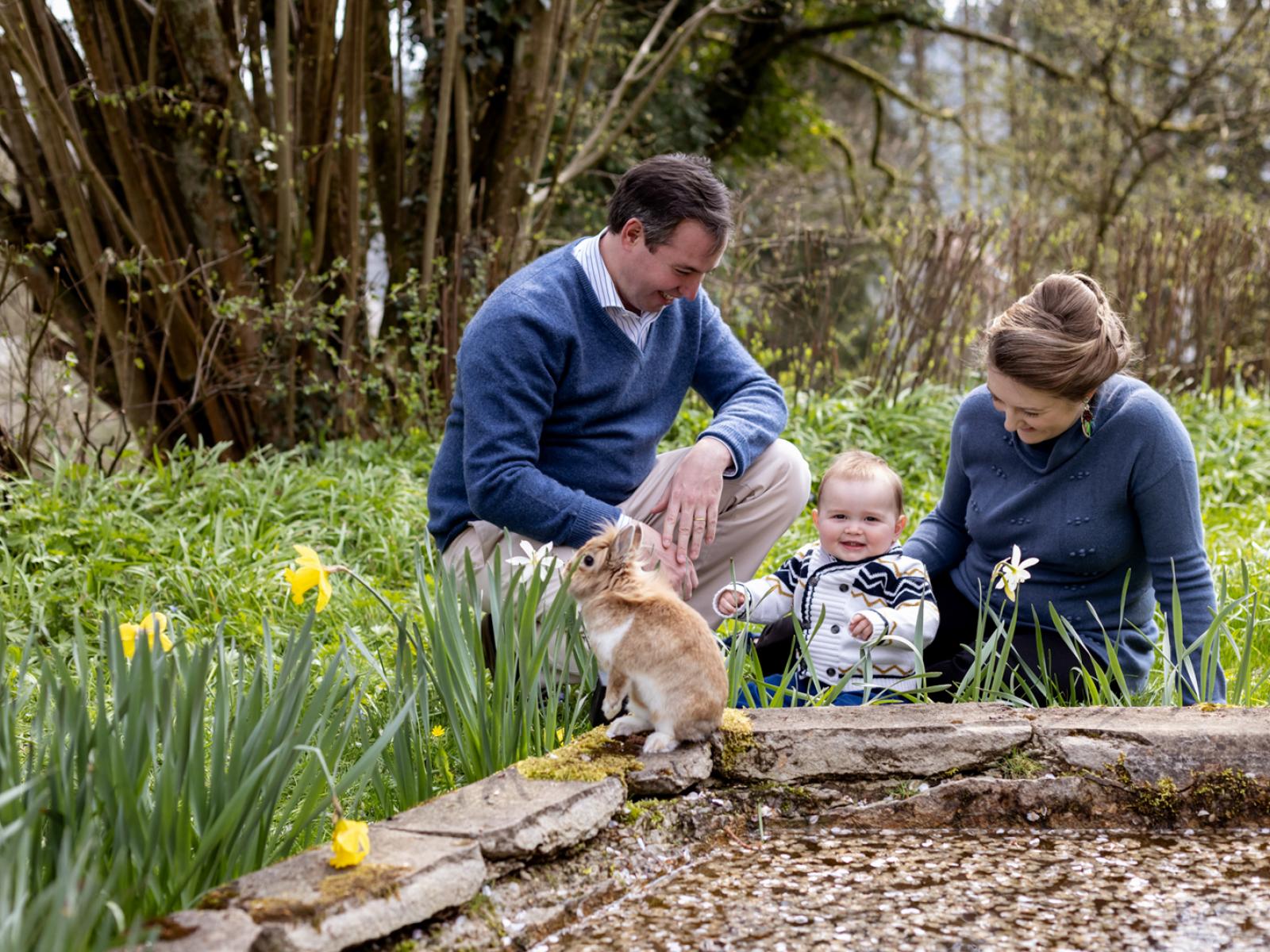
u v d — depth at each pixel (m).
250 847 2.09
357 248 7.29
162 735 2.01
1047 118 16.58
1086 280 3.00
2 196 6.51
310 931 1.78
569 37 8.18
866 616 3.04
